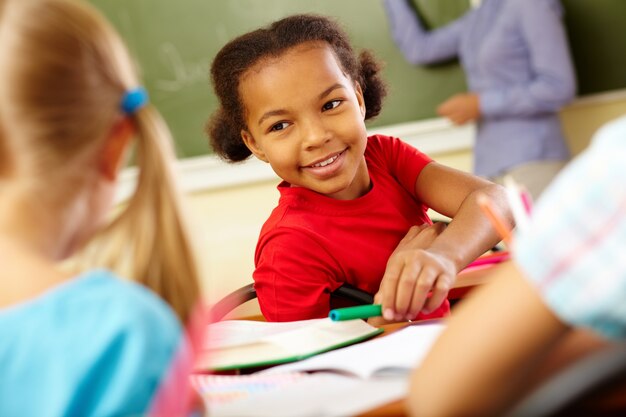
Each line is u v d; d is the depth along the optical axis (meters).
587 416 0.68
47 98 0.71
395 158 1.79
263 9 3.77
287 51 1.57
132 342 0.65
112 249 0.81
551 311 0.64
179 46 3.82
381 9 3.71
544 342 0.65
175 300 0.81
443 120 3.68
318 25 1.61
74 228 0.74
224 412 0.85
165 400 0.66
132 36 3.84
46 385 0.65
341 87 1.56
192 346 0.82
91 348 0.65
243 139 1.70
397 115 3.73
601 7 3.56
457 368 0.68
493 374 0.67
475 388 0.67
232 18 3.79
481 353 0.67
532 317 0.64
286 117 1.56
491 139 3.48
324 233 1.62
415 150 1.81
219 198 3.83
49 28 0.73
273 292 1.60
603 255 0.60
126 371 0.64
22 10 0.73
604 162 0.61
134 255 0.81
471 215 1.58
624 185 0.60
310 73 1.55
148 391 0.65
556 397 0.59
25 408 0.65
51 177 0.71
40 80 0.71
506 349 0.66
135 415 0.64
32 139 0.70
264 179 3.78
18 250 0.70
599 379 0.58
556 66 3.35
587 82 3.60
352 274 1.61
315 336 1.18
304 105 1.55
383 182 1.74
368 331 1.22
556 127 3.45
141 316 0.67
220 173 3.80
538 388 0.60
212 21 3.79
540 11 3.36
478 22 3.49
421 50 3.64
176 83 3.83
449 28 3.59
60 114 0.72
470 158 3.70
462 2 3.64
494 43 3.43
